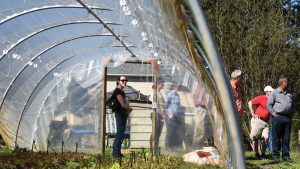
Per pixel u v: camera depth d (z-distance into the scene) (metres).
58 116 16.84
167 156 13.96
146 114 20.70
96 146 16.50
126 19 11.73
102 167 10.88
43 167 11.18
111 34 14.04
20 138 16.64
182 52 10.43
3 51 13.50
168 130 16.25
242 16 28.09
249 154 16.27
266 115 13.61
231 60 27.80
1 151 14.06
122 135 13.39
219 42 28.28
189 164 12.73
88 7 11.16
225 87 3.45
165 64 16.03
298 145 25.33
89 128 16.64
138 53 15.58
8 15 11.77
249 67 27.22
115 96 13.37
